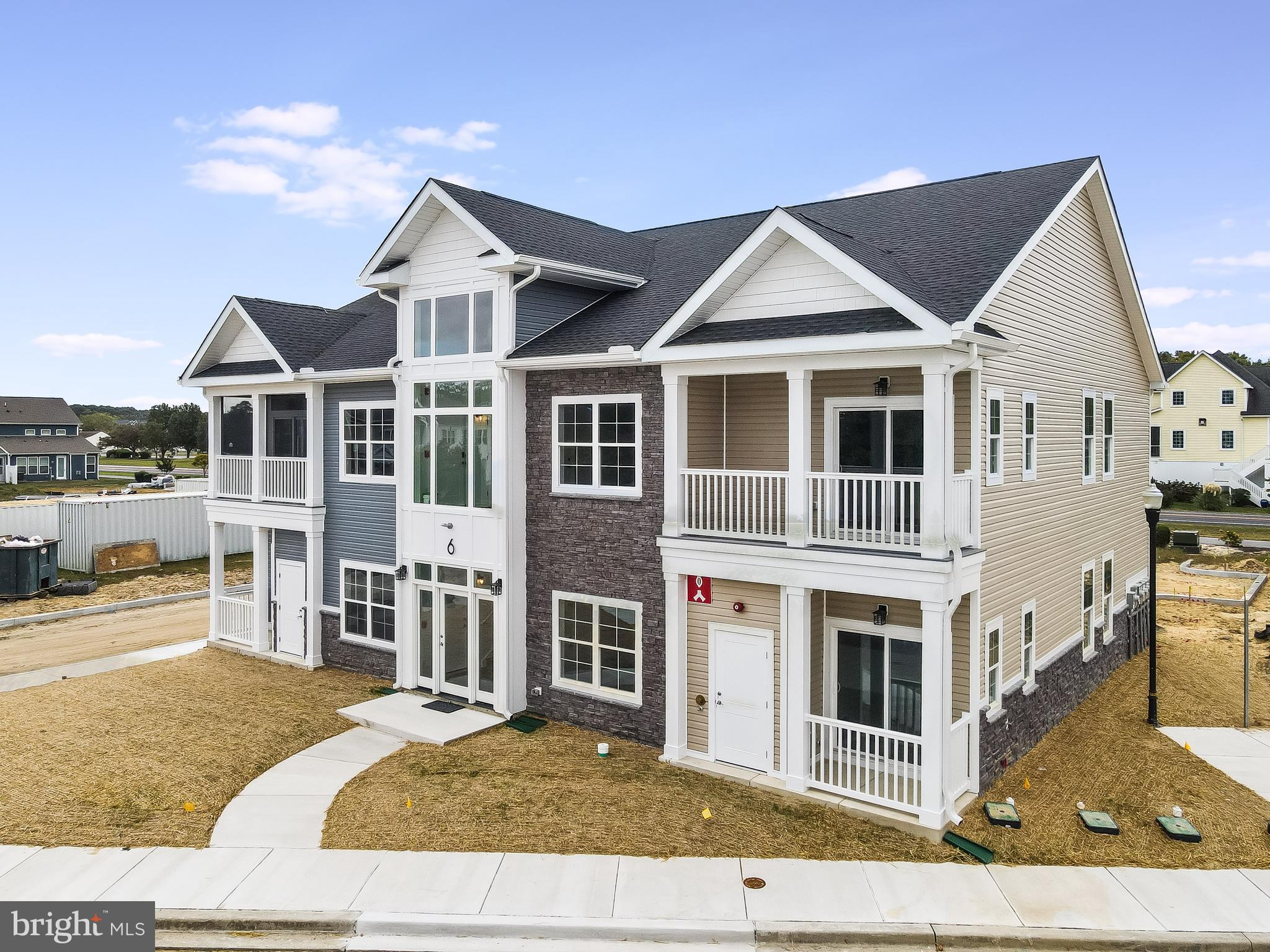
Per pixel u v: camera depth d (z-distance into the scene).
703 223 19.16
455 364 15.63
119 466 104.38
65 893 9.38
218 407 21.11
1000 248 12.25
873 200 16.53
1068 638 15.88
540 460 15.03
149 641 21.66
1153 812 11.48
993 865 9.99
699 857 10.15
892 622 12.45
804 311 11.88
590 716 14.46
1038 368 14.10
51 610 24.98
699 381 13.70
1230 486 56.69
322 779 12.41
